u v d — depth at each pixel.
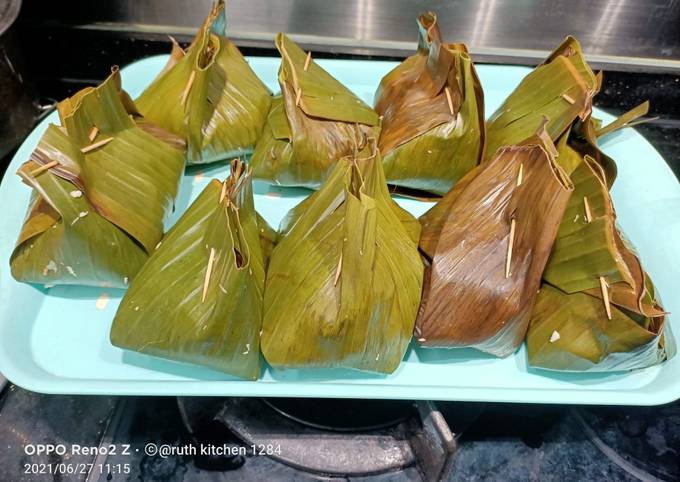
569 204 0.33
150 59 0.43
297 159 0.37
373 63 0.45
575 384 0.33
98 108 0.32
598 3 0.46
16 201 0.36
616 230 0.31
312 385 0.30
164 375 0.31
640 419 0.35
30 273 0.32
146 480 0.31
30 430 0.33
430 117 0.37
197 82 0.36
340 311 0.28
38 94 0.47
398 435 0.33
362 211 0.27
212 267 0.29
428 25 0.38
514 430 0.34
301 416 0.33
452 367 0.33
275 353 0.30
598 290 0.30
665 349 0.32
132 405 0.33
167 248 0.30
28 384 0.29
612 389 0.32
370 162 0.31
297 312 0.29
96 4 0.46
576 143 0.39
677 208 0.40
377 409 0.33
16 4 0.39
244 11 0.47
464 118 0.37
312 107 0.37
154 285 0.30
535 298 0.32
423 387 0.30
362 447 0.32
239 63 0.41
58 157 0.29
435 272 0.31
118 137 0.34
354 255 0.27
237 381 0.30
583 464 0.33
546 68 0.38
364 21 0.48
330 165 0.38
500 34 0.48
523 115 0.39
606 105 0.50
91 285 0.34
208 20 0.36
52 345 0.32
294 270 0.30
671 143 0.49
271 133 0.38
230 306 0.28
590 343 0.31
